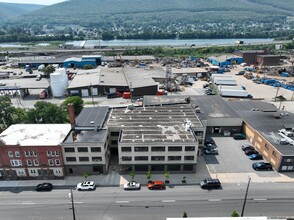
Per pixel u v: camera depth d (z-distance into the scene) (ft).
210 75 580.30
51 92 469.16
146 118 281.54
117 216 189.37
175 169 237.66
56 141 227.40
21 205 200.75
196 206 198.08
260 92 472.85
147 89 442.50
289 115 313.73
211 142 284.82
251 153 263.70
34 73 615.98
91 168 232.94
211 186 215.72
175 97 368.68
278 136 259.19
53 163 227.81
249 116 309.22
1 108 293.02
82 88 453.58
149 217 188.14
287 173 234.79
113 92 462.60
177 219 139.95
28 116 288.92
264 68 652.89
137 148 227.20
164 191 214.07
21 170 230.07
